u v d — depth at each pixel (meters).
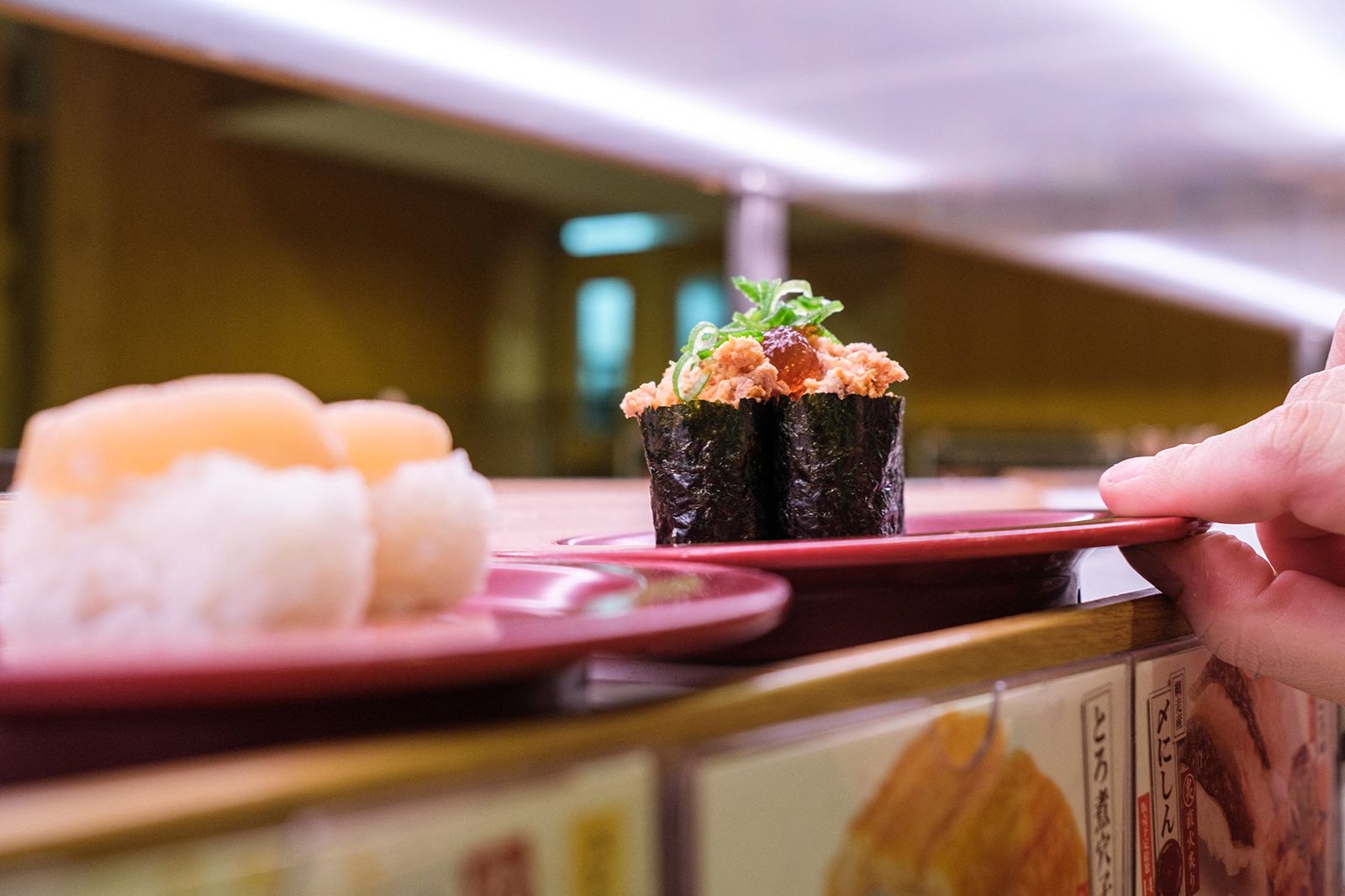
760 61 1.45
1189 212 2.23
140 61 2.37
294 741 0.25
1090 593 0.52
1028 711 0.32
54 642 0.26
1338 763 0.44
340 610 0.27
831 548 0.35
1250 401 3.60
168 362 2.46
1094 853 0.34
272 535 0.26
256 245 2.62
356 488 0.28
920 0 1.24
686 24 1.32
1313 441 0.37
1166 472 0.39
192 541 0.26
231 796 0.17
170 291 2.46
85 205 2.30
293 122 2.56
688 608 0.27
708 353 0.47
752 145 1.82
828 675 0.28
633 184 3.00
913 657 0.30
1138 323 3.60
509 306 3.17
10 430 2.24
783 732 0.26
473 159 2.80
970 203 2.21
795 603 0.36
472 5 1.26
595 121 1.70
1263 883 0.39
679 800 0.23
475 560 0.33
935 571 0.36
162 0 1.24
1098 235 2.44
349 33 1.34
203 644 0.22
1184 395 3.62
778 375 0.47
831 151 1.86
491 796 0.20
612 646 0.24
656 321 3.39
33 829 0.16
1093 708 0.34
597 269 3.33
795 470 0.47
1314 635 0.37
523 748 0.21
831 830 0.27
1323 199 2.11
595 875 0.22
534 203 3.16
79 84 2.28
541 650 0.23
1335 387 0.38
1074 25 1.32
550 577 0.35
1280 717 0.40
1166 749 0.36
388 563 0.32
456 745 0.21
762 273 2.12
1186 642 0.37
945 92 1.57
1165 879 0.36
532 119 1.69
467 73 1.49
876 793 0.28
